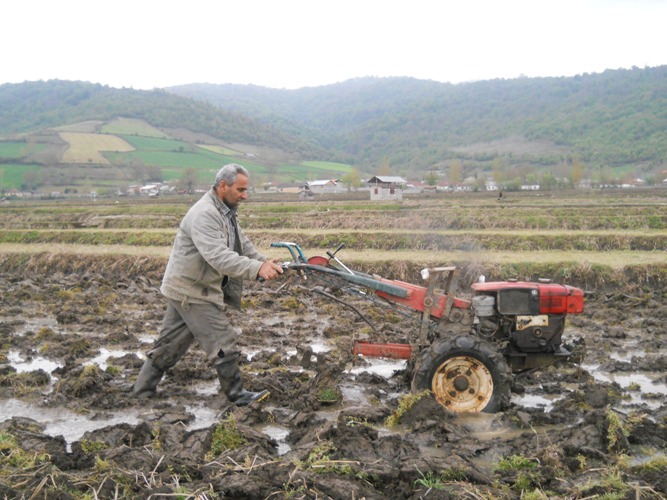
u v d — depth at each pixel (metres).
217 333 6.09
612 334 9.62
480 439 5.49
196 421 5.98
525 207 34.94
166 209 40.69
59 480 4.20
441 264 15.02
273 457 4.86
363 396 6.76
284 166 167.12
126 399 6.45
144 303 12.51
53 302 12.45
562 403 6.42
